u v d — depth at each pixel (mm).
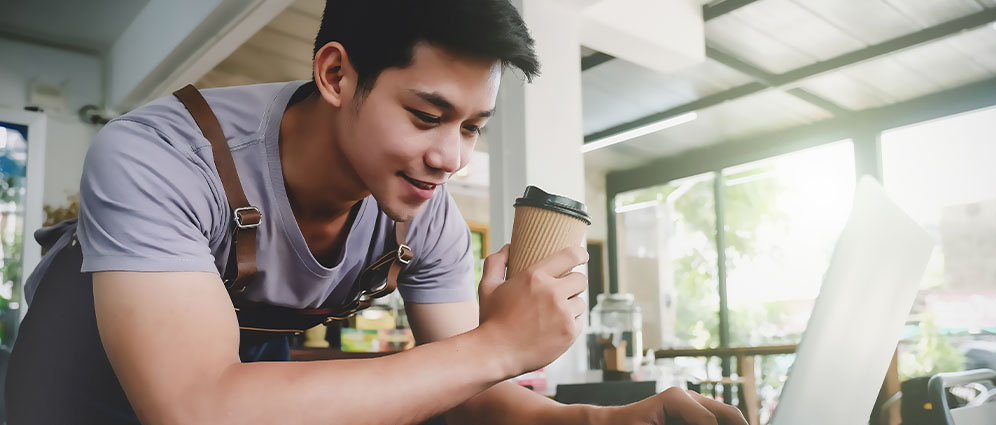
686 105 6000
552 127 3273
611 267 8266
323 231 1034
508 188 3229
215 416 660
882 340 667
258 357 1267
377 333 2701
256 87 1002
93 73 5473
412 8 733
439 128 771
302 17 4223
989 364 5879
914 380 1021
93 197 768
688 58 4219
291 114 964
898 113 5961
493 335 733
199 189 829
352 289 1139
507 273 825
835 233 6898
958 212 6953
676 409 866
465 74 746
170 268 726
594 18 3629
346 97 811
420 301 1177
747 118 6430
